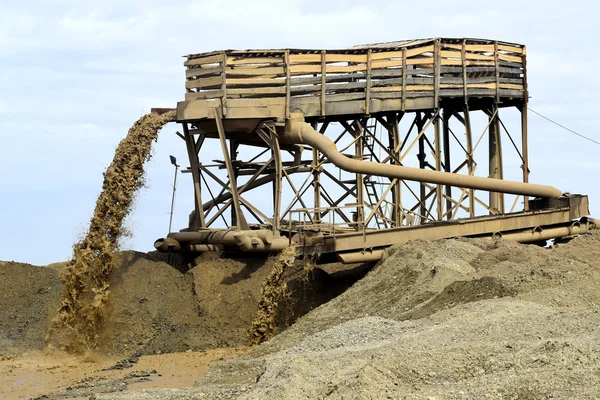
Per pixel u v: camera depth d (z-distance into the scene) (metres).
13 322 50.00
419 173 52.78
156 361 45.53
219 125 52.16
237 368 37.72
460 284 42.94
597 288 41.62
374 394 29.61
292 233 53.03
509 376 30.00
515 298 40.66
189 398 33.44
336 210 56.47
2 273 53.62
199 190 53.78
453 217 60.00
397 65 56.75
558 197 58.19
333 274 53.03
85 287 48.81
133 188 49.94
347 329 39.69
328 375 32.69
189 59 53.66
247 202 53.12
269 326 48.28
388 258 49.53
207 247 53.34
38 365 45.03
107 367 44.69
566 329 34.88
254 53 52.69
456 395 28.83
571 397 27.52
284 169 53.50
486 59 60.56
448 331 36.28
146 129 50.62
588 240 52.75
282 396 30.55
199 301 50.22
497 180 55.56
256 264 51.78
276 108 52.78
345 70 55.09
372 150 57.81
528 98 62.66
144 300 50.19
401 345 34.88
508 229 56.16
